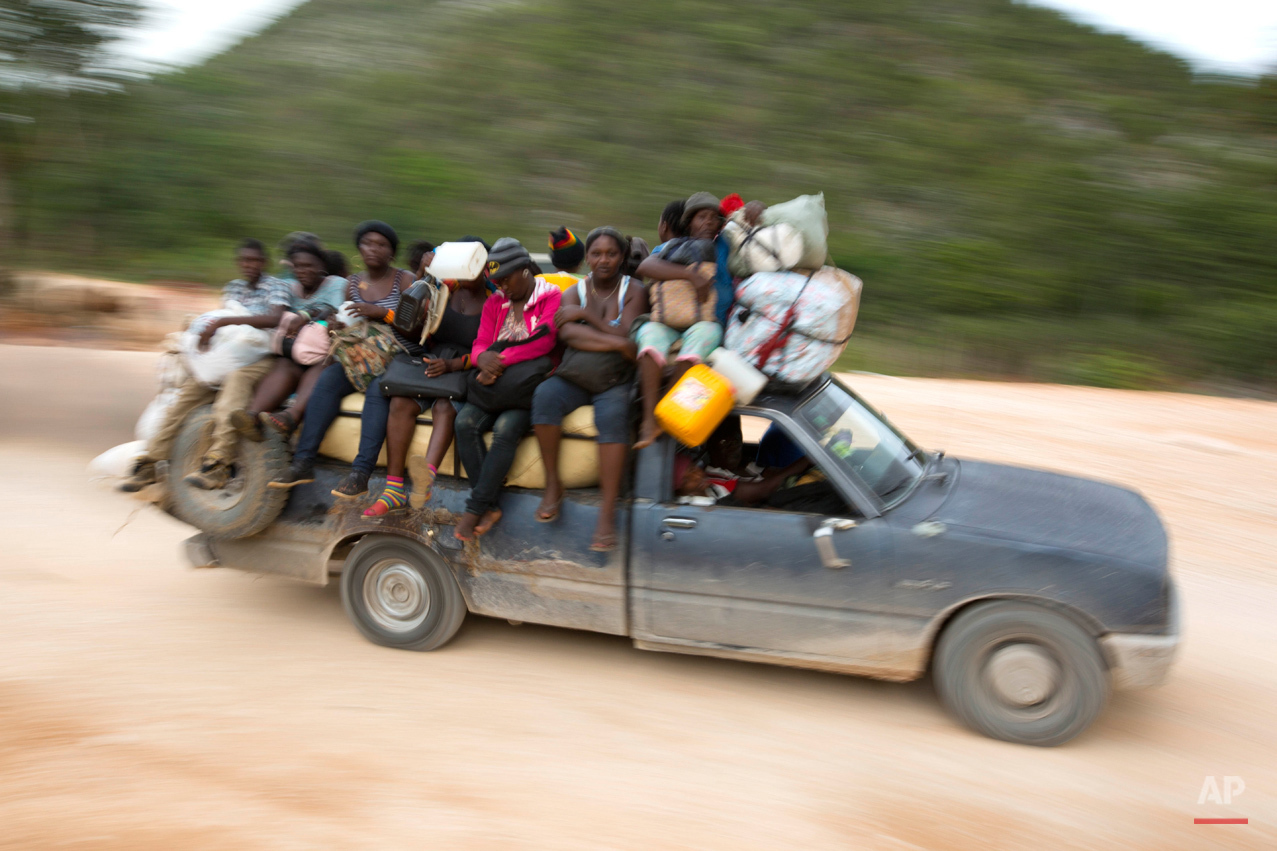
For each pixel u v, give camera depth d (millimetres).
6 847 3691
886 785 4297
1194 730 4863
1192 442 11500
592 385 4855
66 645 5371
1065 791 4285
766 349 4914
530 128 38656
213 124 38219
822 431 4977
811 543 4680
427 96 41531
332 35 49438
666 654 5531
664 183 34750
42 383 12414
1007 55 42062
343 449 5391
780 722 4820
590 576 5012
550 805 4055
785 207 4961
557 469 4984
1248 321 22812
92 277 24109
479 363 4953
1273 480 9930
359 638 5625
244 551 5613
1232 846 3928
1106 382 19016
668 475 4895
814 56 41688
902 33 43562
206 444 5430
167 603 6020
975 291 26781
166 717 4652
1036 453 10930
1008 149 35312
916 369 18656
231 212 32469
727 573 4785
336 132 38969
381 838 3805
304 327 5461
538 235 32062
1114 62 40875
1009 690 4609
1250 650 5840
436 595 5352
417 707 4832
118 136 30609
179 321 18344
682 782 4266
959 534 4574
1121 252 28469
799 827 3971
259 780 4160
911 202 32656
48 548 6797
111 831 3801
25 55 16938
